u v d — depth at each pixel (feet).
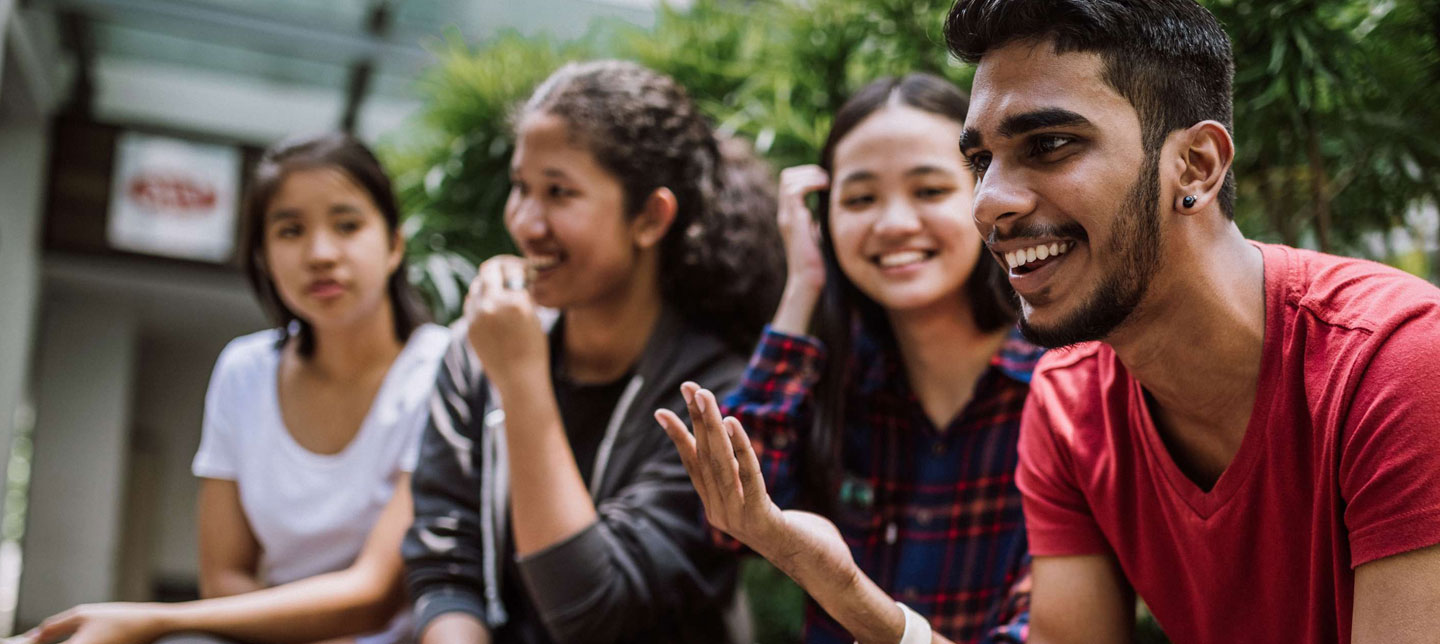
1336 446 3.27
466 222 9.73
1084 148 3.18
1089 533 4.21
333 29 17.38
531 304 5.33
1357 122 6.22
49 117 19.19
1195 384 3.53
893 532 5.48
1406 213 6.73
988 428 5.33
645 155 5.84
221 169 20.77
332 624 5.77
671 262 6.10
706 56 9.65
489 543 5.67
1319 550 3.42
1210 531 3.66
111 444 24.86
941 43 7.01
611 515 5.48
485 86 9.75
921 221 5.18
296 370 6.65
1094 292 3.23
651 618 5.37
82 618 5.27
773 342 5.62
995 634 4.74
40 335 24.63
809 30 8.39
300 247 6.24
